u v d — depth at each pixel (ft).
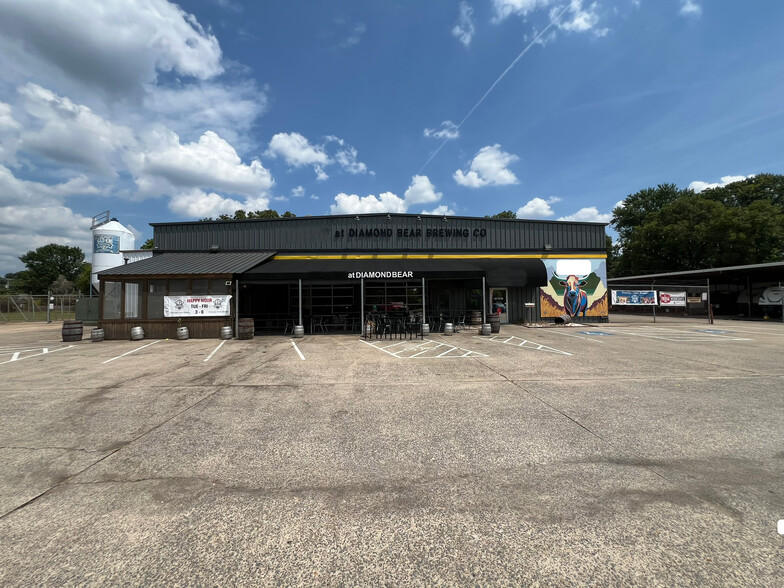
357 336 50.55
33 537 8.54
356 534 8.59
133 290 48.39
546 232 68.74
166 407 18.72
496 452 13.07
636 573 7.24
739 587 6.82
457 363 29.99
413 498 10.11
